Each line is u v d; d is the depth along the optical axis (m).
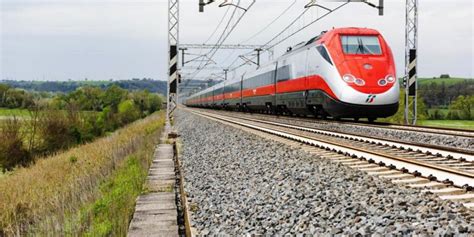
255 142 16.03
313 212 6.43
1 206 14.70
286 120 28.69
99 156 23.83
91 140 43.38
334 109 23.00
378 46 23.28
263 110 41.84
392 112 22.48
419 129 18.98
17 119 35.00
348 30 23.89
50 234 9.13
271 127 22.27
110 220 8.77
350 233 5.10
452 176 8.02
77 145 40.28
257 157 12.56
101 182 14.62
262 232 5.95
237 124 25.72
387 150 12.56
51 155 35.62
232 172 10.91
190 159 14.07
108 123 57.09
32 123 36.97
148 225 6.72
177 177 11.61
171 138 21.83
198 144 18.05
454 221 5.17
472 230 4.79
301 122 26.20
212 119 32.34
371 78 22.02
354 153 11.65
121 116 66.12
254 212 7.04
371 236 4.88
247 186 9.11
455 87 94.81
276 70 33.91
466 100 73.81
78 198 12.86
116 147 24.45
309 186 8.17
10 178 25.66
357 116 22.78
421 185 7.66
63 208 11.50
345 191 7.45
